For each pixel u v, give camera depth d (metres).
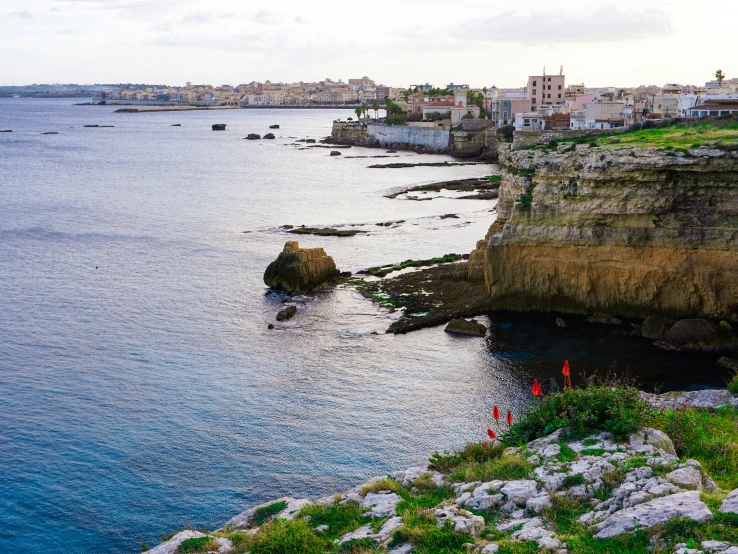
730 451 24.67
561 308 60.09
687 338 51.41
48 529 33.09
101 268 77.06
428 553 19.50
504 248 60.38
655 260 55.66
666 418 26.95
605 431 25.06
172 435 41.09
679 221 54.41
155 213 110.06
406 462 37.72
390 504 23.22
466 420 42.09
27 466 38.00
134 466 37.97
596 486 21.64
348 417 42.81
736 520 18.11
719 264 53.59
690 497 19.58
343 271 73.56
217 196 127.44
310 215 107.31
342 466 37.56
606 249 57.31
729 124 71.38
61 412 43.91
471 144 188.75
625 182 54.72
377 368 49.94
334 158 193.25
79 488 36.12
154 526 33.19
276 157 198.12
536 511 20.86
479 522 20.56
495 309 61.44
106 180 149.62
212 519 33.53
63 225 100.06
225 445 39.91
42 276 74.00
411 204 115.62
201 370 50.06
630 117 131.62
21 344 54.94
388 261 78.06
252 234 93.38
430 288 66.31
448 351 52.72
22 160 188.50
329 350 53.34
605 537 18.77
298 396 45.78
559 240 58.75
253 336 56.44
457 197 120.88
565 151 59.53
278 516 24.64
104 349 54.00
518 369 49.09
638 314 57.16
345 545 20.64
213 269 76.31
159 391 46.72
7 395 46.19
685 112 116.56
